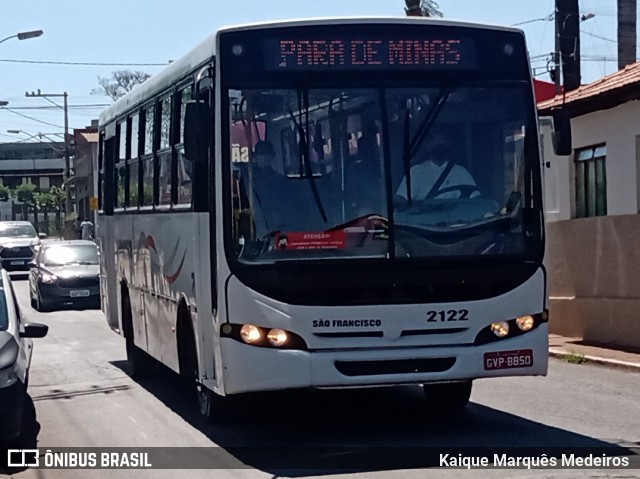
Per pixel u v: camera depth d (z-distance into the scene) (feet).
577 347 52.70
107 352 57.06
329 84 29.25
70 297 83.66
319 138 28.94
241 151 28.89
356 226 28.73
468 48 30.09
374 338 28.53
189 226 32.65
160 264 37.65
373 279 28.55
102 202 51.65
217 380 29.35
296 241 28.55
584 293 56.70
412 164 29.19
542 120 31.78
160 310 37.99
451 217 29.25
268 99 29.04
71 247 89.76
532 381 42.68
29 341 36.47
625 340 52.75
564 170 63.10
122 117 45.32
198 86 30.73
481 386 41.39
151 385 44.19
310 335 28.27
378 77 29.48
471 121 29.84
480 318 29.17
